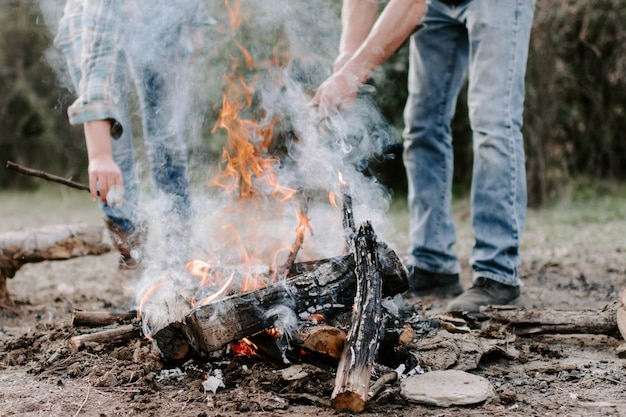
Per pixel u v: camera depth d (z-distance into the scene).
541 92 7.90
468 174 8.97
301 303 2.06
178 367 2.12
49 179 2.61
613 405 1.85
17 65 10.99
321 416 1.77
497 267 2.91
